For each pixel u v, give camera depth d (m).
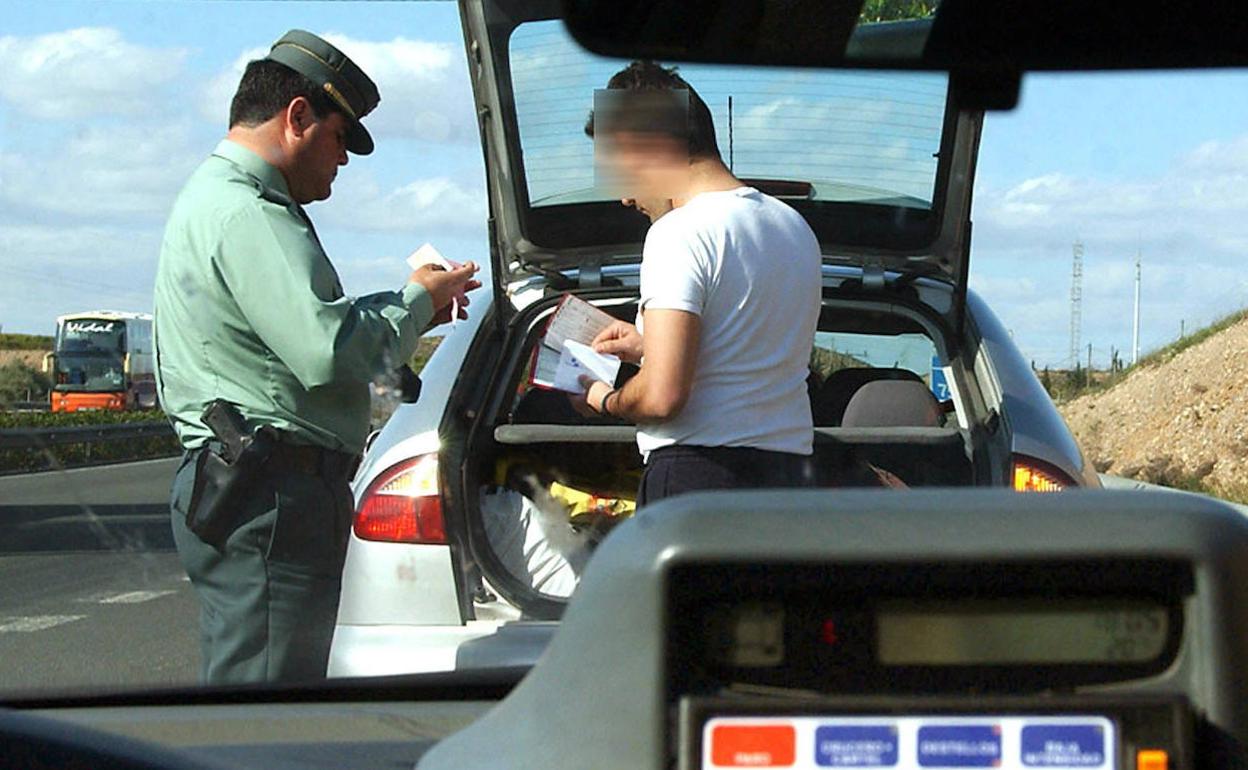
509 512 3.96
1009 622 1.12
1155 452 23.09
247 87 3.54
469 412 3.98
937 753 1.09
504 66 4.30
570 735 1.14
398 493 3.70
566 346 3.77
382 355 3.45
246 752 1.74
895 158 4.44
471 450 3.91
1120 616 1.11
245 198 3.41
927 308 4.52
